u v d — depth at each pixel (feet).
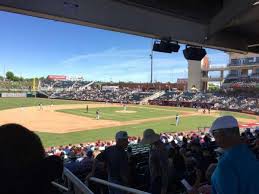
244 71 297.53
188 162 25.68
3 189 4.55
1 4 23.00
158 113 195.21
